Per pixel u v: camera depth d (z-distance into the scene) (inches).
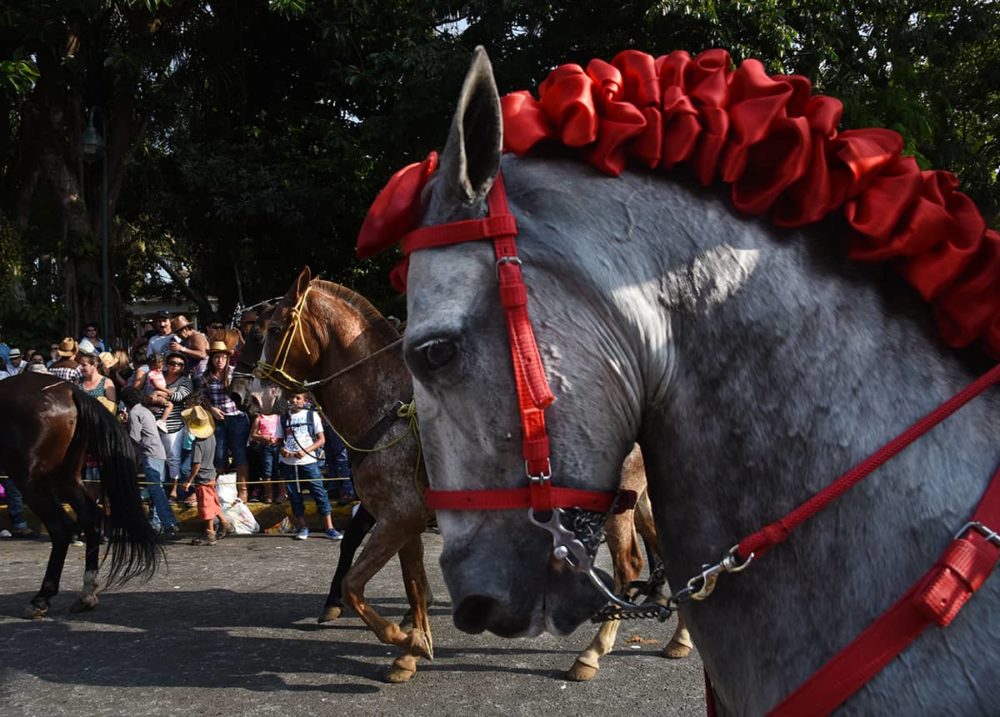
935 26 437.7
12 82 459.2
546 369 45.0
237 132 589.0
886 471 42.9
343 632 201.6
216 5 557.6
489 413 45.8
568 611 46.4
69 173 565.9
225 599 234.7
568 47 382.9
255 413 191.9
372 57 426.3
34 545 325.4
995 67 509.7
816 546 43.4
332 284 179.5
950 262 44.3
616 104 48.1
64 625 212.7
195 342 353.1
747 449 45.3
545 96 50.1
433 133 425.7
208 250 642.8
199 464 313.6
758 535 43.7
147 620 215.5
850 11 406.0
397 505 163.3
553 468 45.2
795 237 47.0
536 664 173.5
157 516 317.4
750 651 44.9
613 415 46.1
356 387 169.2
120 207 657.6
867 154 46.3
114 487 221.3
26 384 235.0
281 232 564.1
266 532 335.9
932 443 43.0
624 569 160.7
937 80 495.2
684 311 46.3
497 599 45.5
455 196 46.3
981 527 40.6
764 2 362.3
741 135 46.2
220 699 159.2
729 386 45.7
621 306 45.9
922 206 44.9
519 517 46.1
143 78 567.8
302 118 594.2
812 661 42.8
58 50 542.3
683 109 47.2
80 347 393.7
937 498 42.0
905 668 40.5
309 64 581.6
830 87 379.9
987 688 39.4
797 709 42.0
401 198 50.4
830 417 44.3
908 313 46.1
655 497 48.9
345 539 208.7
